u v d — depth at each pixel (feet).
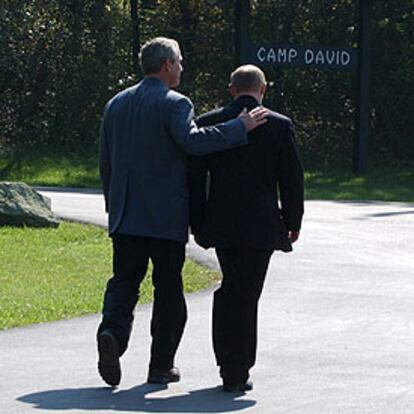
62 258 81.00
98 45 190.39
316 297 63.46
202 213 41.83
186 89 187.32
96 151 187.52
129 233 41.37
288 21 184.03
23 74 188.85
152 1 194.49
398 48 179.42
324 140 184.03
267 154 41.29
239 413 38.93
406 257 80.89
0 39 186.60
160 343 42.78
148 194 41.37
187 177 41.78
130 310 41.63
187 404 40.09
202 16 188.14
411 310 59.72
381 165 178.81
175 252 41.86
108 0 191.21
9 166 171.83
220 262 41.86
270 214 41.24
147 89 41.98
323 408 39.70
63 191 142.51
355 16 181.68
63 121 189.67
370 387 42.80
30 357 47.39
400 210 117.19
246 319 41.52
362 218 107.65
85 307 60.23
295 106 184.03
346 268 75.00
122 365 46.11
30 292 65.77
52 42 189.06
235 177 41.11
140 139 41.39
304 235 92.73
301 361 47.21
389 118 180.14
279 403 40.34
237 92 42.47
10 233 93.81
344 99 182.70
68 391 41.75
